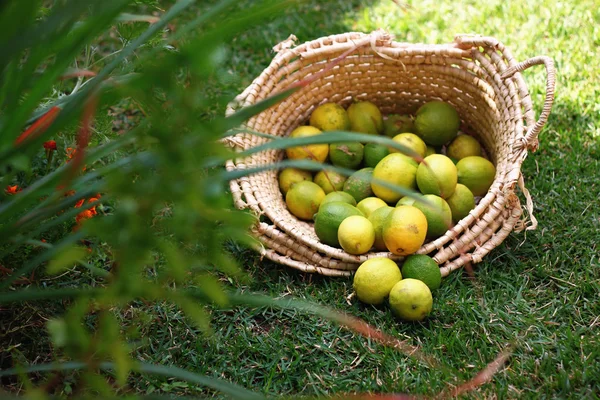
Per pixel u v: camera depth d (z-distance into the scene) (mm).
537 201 1454
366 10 1842
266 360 1276
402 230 1302
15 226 1048
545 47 1712
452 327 1291
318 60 1488
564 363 1242
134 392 1230
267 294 1354
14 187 1261
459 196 1384
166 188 883
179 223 944
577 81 1646
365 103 1502
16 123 984
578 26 1752
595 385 1215
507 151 1367
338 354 1280
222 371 1260
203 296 1083
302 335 1301
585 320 1294
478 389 1217
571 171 1492
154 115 888
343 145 1454
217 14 997
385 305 1318
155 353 1277
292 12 1866
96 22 959
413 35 1782
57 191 1046
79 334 954
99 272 1178
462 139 1478
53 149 1292
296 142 1008
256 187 1394
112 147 1020
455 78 1481
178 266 943
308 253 1357
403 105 1565
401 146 1002
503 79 1395
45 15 1224
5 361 1258
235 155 957
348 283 1354
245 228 979
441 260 1338
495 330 1288
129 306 1319
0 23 856
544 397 1211
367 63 1501
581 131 1561
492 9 1815
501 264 1371
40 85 979
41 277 1328
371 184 1422
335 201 1375
